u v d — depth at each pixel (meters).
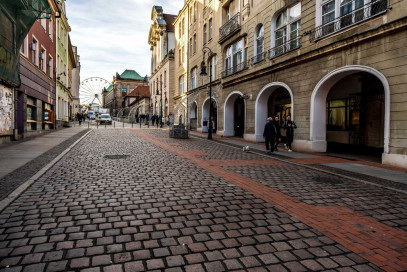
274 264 3.08
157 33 51.19
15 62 13.21
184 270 2.90
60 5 26.25
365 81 14.07
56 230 3.76
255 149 14.08
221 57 23.61
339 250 3.45
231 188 6.18
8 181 6.10
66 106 33.69
